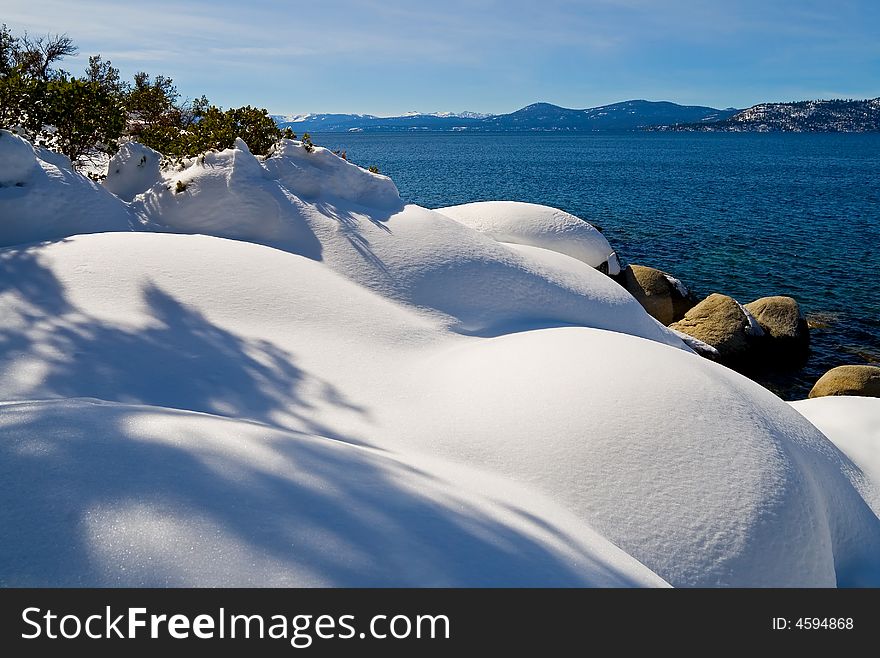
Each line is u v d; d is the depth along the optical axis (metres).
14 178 8.49
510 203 17.28
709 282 23.09
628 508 4.75
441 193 50.75
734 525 4.79
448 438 5.39
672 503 4.83
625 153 136.62
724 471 5.18
